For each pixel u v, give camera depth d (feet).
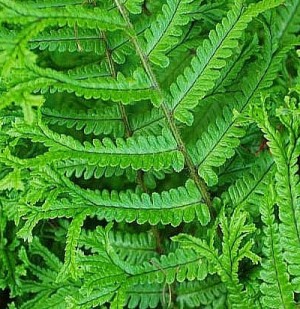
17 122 1.78
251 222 1.88
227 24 1.81
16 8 1.59
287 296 1.81
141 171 2.08
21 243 2.23
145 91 1.77
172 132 1.83
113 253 1.86
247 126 1.97
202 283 2.05
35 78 1.63
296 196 1.77
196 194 1.88
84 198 1.83
